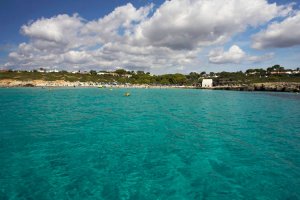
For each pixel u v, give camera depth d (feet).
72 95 268.21
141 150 61.98
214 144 68.44
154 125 96.99
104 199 37.29
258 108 158.61
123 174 46.55
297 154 59.41
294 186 41.98
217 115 126.52
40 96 244.83
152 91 401.90
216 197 38.34
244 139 74.28
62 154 57.72
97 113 129.59
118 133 81.41
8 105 161.17
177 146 66.13
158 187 41.45
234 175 46.52
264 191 40.24
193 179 44.68
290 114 130.00
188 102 202.08
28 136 74.74
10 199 36.63
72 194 38.52
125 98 240.12
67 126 92.07
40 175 45.34
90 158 55.21
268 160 55.06
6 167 48.98
